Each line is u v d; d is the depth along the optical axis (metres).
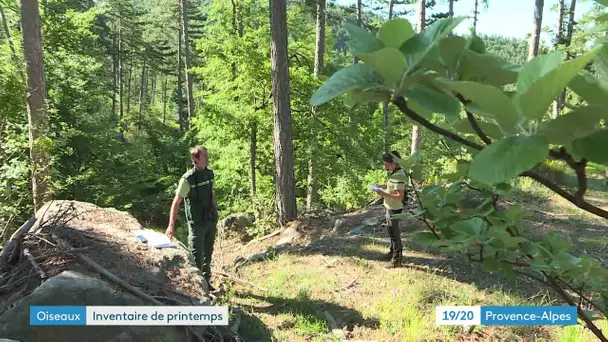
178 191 5.15
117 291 3.46
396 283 5.79
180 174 23.69
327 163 12.96
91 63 16.86
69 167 15.11
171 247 4.58
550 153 0.69
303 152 13.13
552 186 0.75
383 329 4.73
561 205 8.87
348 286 5.82
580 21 7.48
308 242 8.15
